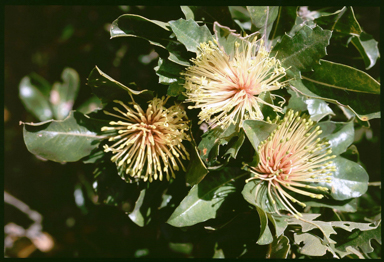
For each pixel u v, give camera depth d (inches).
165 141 33.3
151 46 43.6
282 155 34.6
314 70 34.9
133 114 35.3
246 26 42.9
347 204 36.6
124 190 38.7
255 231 37.9
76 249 49.1
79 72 50.7
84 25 50.2
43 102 49.4
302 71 33.2
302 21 36.3
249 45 31.7
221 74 31.9
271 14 34.9
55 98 49.4
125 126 34.6
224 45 32.2
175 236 39.9
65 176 50.3
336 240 36.0
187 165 36.6
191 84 31.3
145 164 36.1
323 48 32.3
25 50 54.4
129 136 35.0
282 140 33.6
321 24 38.0
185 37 31.6
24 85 49.3
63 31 51.1
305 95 34.1
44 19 52.6
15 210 55.4
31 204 52.6
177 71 32.9
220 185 34.7
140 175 36.0
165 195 37.7
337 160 37.2
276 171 33.9
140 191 36.9
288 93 34.2
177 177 38.0
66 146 34.8
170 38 33.4
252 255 37.7
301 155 34.3
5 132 55.6
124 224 48.0
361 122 35.4
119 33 32.6
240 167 35.0
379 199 44.9
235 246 38.3
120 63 46.1
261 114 31.4
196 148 31.4
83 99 49.9
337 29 38.3
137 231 47.8
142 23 33.0
